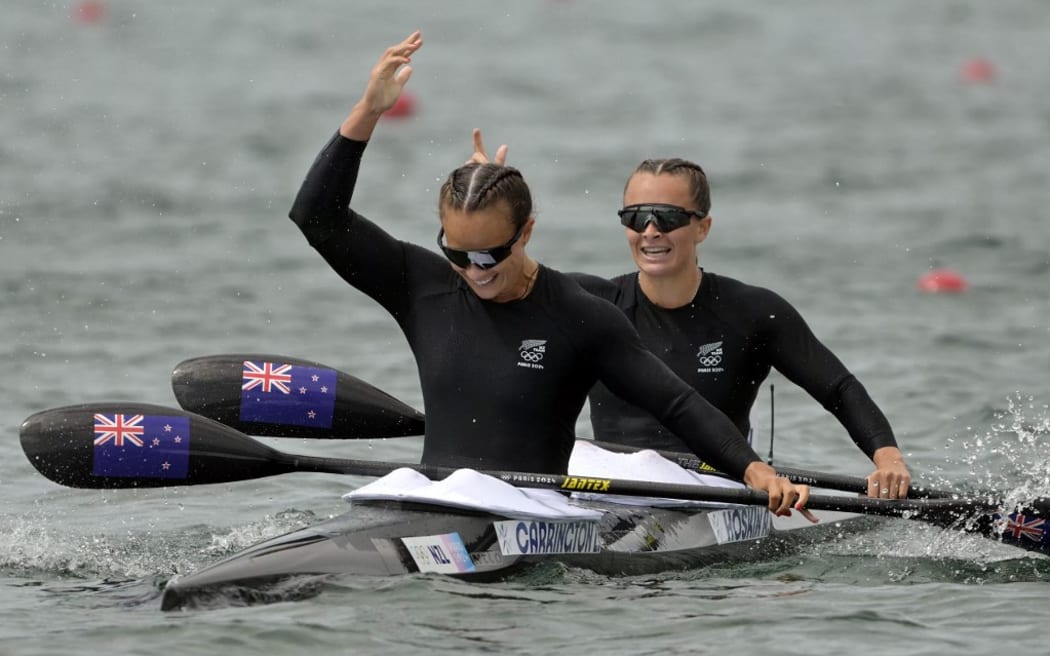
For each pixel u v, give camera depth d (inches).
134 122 3474.4
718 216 2731.3
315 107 3745.1
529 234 914.1
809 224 2652.6
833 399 1081.4
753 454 915.4
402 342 1866.4
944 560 1028.5
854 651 786.2
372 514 909.8
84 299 2026.3
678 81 4335.6
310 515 1159.0
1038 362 1769.2
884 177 3093.0
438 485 903.7
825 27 5600.4
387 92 890.1
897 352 1819.6
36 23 5049.2
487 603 847.7
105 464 967.0
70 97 3767.2
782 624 834.2
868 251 2443.4
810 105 3988.7
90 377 1641.2
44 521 1125.1
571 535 946.7
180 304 2021.4
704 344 1103.0
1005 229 2603.3
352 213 927.7
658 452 1076.5
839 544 1075.9
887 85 4357.8
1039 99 4183.1
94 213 2581.2
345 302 2074.3
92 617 832.3
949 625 840.9
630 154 3267.7
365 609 826.2
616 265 2274.9
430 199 2783.0
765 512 1084.5
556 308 925.8
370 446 1435.8
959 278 2208.4
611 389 942.4
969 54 5044.3
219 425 986.1
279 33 5019.7
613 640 796.6
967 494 1075.9
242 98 3843.5
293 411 1081.4
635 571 948.6
